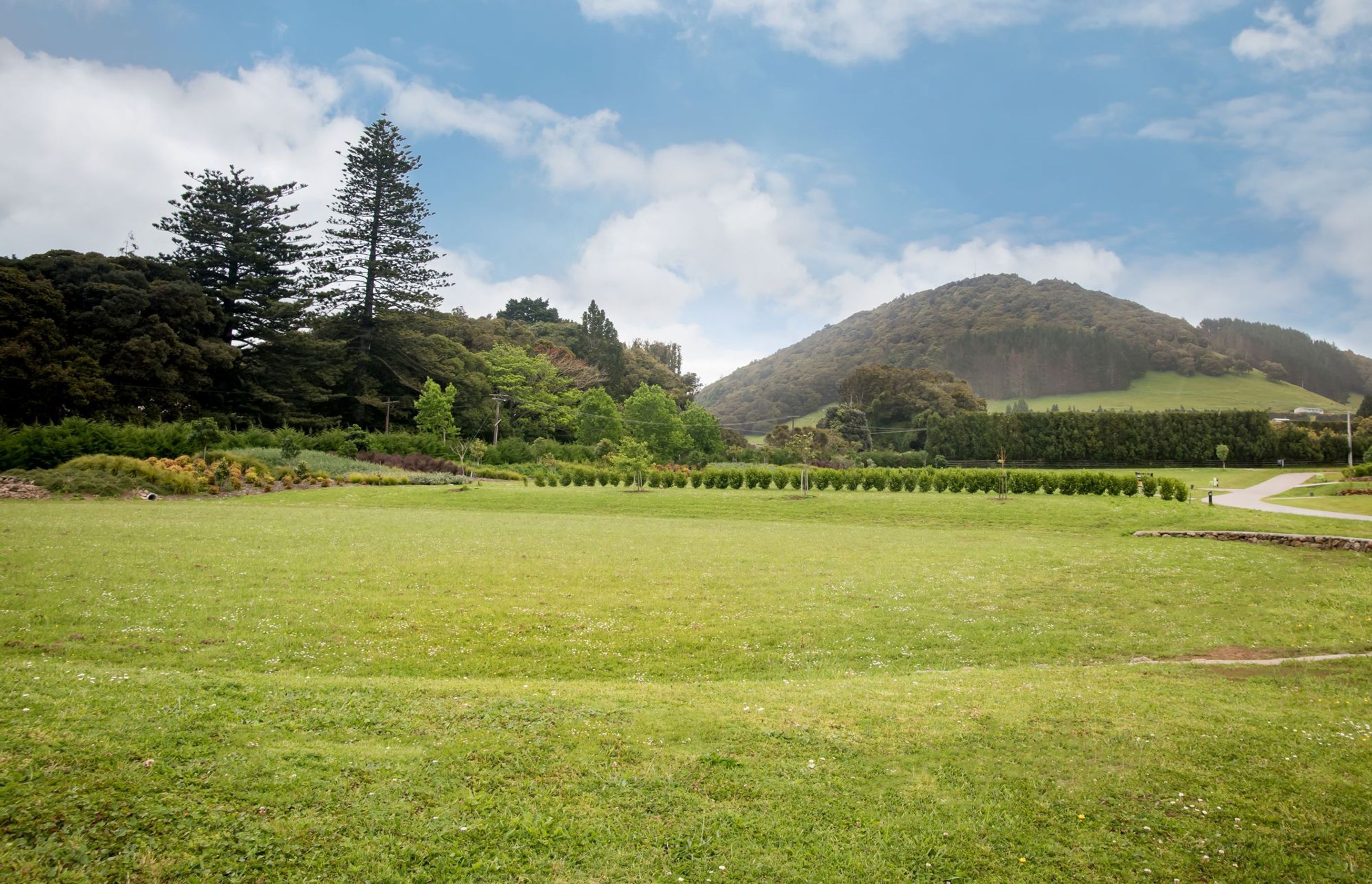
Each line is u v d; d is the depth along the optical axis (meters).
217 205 63.69
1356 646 12.43
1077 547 22.45
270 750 6.66
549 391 90.62
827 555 20.77
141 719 6.97
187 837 5.39
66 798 5.58
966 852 5.79
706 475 44.31
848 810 6.28
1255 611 14.66
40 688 7.56
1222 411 75.31
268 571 15.28
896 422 114.44
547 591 15.16
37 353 47.41
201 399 59.41
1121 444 76.69
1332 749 7.52
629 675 10.91
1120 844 5.90
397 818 5.86
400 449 58.31
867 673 11.12
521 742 7.25
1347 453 71.44
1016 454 80.94
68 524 19.70
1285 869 5.63
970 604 15.09
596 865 5.50
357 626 12.10
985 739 7.68
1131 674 10.60
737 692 9.24
